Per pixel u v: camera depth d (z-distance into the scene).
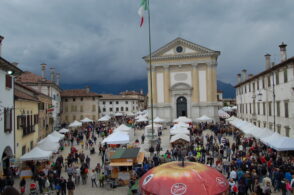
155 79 66.81
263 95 39.97
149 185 7.47
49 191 18.94
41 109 39.12
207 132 49.19
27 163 24.67
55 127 55.62
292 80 28.80
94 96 74.19
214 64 64.38
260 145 29.97
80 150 36.03
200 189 6.96
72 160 26.09
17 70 24.64
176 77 66.19
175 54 65.44
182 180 7.20
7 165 23.75
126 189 19.92
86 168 21.80
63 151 35.81
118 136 29.09
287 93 30.22
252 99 47.19
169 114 65.81
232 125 45.91
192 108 65.00
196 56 64.62
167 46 65.81
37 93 37.41
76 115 73.56
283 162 20.47
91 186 20.78
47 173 21.89
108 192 19.23
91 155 32.62
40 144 25.44
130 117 89.88
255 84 44.94
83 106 73.75
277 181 17.61
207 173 7.68
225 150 29.98
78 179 21.31
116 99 104.56
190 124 50.81
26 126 28.58
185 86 65.44
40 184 19.11
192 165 8.16
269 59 45.16
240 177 17.09
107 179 20.50
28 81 51.12
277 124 33.56
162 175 7.55
